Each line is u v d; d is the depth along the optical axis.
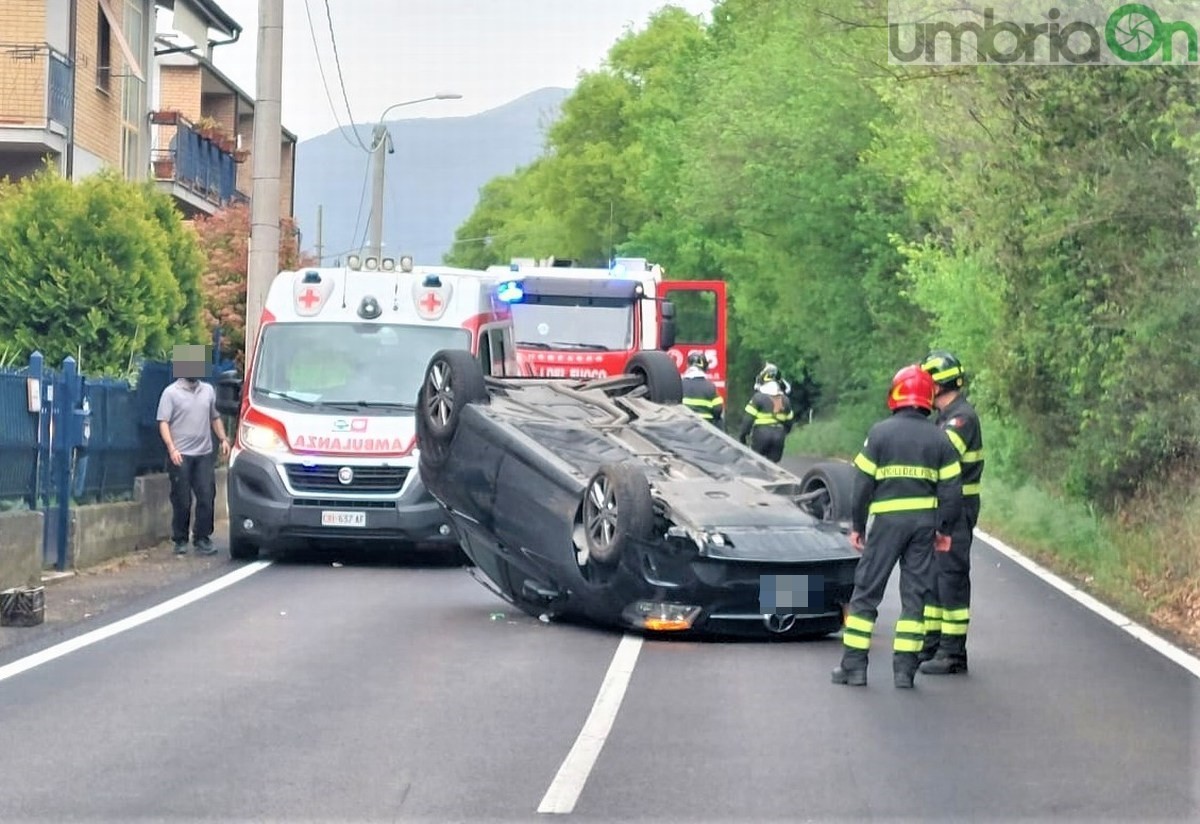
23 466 17.09
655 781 9.31
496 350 21.59
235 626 14.66
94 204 24.66
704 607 14.05
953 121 20.97
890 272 45.75
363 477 19.30
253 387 20.02
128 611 15.52
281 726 10.55
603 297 28.77
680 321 34.25
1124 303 20.44
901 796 9.05
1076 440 22.98
